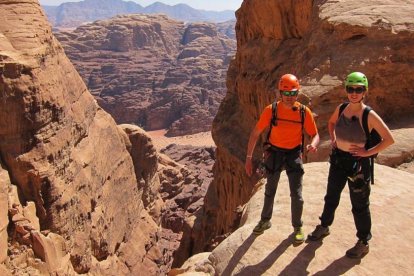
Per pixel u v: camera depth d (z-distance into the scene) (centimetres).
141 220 3766
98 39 12044
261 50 2459
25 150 2042
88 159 2641
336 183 570
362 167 547
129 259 3184
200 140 9556
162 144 9306
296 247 603
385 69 1291
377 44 1334
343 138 551
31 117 2048
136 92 11125
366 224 563
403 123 1232
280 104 591
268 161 609
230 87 2989
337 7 1570
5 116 1972
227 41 15188
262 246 617
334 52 1388
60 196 2142
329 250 591
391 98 1284
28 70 2056
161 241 4097
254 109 2394
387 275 548
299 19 2152
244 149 2402
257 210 755
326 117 1257
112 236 2952
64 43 11525
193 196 5031
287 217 679
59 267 2020
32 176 2033
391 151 1090
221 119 2850
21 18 2216
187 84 11444
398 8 1444
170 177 5019
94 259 2538
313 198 717
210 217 2958
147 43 12675
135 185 3700
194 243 3102
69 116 2458
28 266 1862
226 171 2617
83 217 2417
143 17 13538
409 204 683
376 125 533
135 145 3941
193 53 13075
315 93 1298
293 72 1614
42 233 2030
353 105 544
